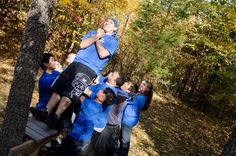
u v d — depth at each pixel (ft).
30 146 13.33
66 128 17.69
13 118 13.42
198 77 73.72
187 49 65.36
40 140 13.42
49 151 18.75
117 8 42.80
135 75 55.47
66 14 40.27
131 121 20.95
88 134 16.17
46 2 13.05
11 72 35.91
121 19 50.90
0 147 13.69
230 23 53.06
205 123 57.72
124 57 57.31
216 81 60.18
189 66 71.10
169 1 47.73
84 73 14.39
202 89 73.51
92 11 39.83
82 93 14.70
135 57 55.72
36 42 13.15
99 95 16.01
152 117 46.65
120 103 19.02
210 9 52.21
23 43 13.21
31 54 13.17
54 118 14.62
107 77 17.72
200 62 67.05
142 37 48.16
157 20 48.49
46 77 16.75
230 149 17.16
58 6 39.27
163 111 54.24
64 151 16.22
